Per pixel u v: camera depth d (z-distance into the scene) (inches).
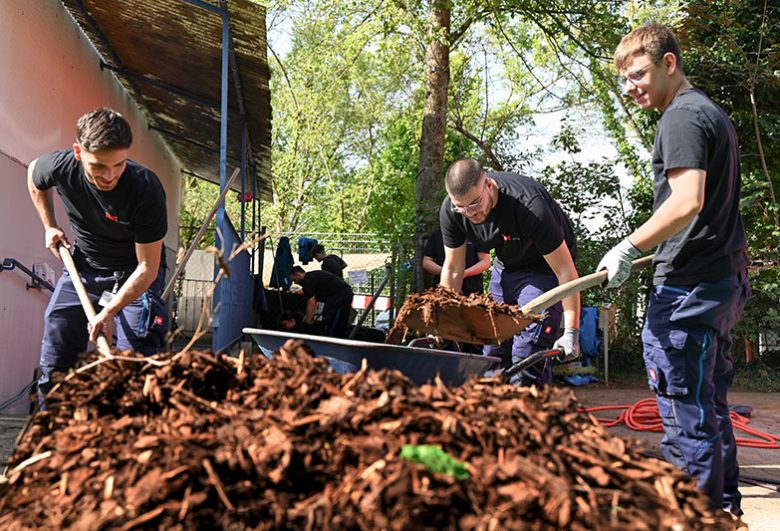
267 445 49.8
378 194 1238.9
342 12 560.4
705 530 51.6
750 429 257.8
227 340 264.5
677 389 123.0
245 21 272.7
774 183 500.1
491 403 57.8
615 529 45.4
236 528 46.9
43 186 148.6
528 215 153.3
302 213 1427.2
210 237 976.3
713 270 122.1
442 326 133.3
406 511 45.1
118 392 62.6
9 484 57.0
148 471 49.9
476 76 717.9
